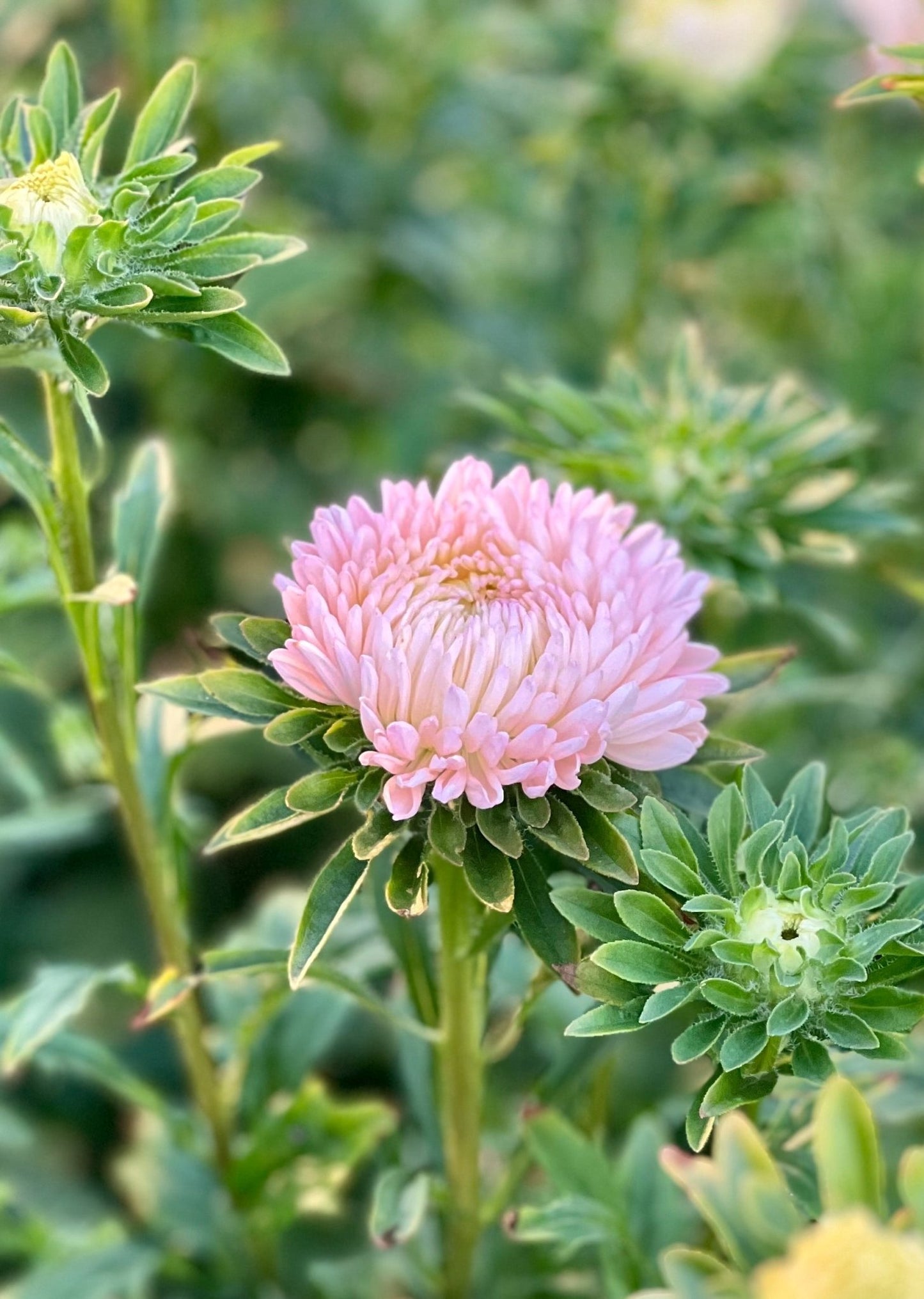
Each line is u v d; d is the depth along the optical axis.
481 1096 0.81
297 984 0.71
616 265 1.29
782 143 1.14
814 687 0.96
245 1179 0.87
